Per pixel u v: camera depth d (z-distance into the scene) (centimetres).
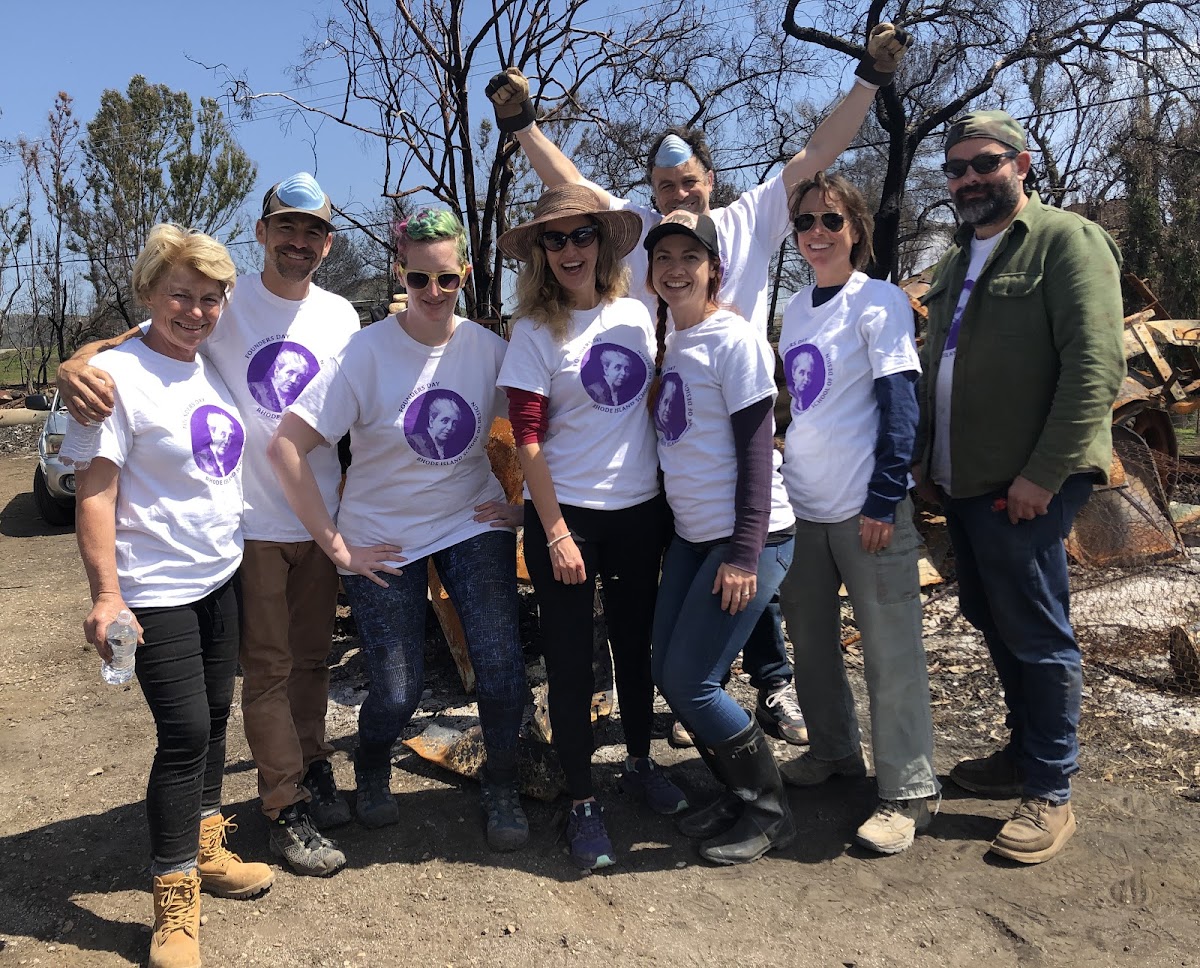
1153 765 338
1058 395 268
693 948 250
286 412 277
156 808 248
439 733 372
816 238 287
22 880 294
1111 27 1420
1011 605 286
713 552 271
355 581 292
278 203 277
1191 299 1655
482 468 305
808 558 301
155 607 244
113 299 2336
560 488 276
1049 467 268
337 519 299
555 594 280
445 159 959
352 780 346
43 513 942
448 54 930
